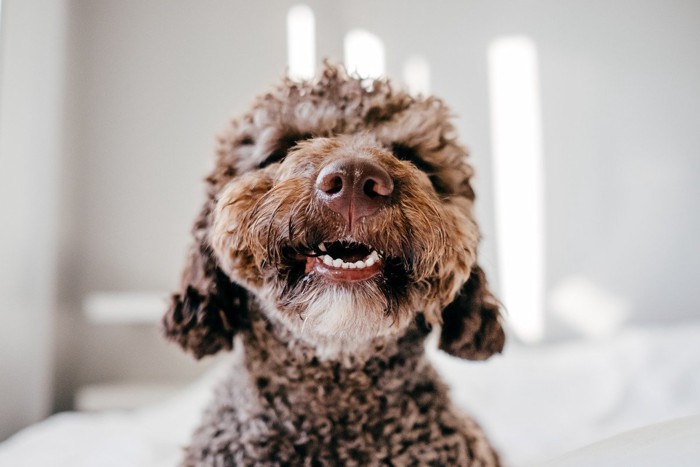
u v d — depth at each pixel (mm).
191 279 1161
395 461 1049
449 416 1119
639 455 589
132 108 2607
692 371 2010
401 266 956
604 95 2654
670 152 2641
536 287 2635
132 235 2580
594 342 2555
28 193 2145
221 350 1164
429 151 1147
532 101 2658
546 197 2645
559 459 670
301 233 892
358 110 1138
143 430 1713
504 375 2096
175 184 2598
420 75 2623
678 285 2648
